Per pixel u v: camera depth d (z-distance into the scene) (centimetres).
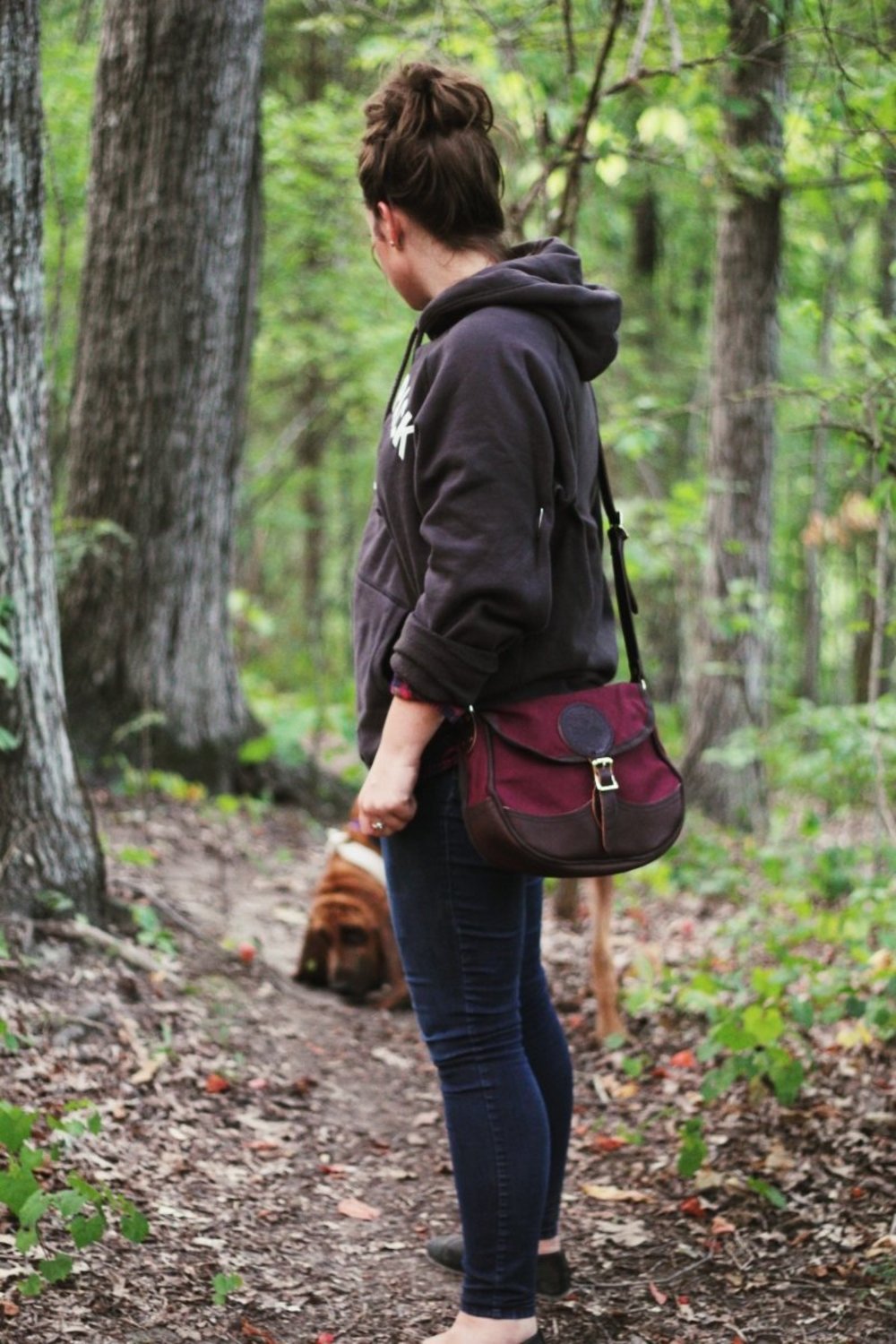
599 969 377
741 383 752
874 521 692
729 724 785
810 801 904
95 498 583
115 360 572
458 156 199
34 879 348
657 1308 235
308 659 1255
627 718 204
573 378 201
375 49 585
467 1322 202
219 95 549
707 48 475
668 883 541
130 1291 220
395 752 190
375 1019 405
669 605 1324
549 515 188
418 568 194
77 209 679
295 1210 268
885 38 418
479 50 553
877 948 414
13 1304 207
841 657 1534
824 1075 329
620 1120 329
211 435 590
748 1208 272
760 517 772
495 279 193
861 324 394
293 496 1496
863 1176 278
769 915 515
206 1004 362
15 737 345
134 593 584
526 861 189
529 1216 201
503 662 196
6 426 324
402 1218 273
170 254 560
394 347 1082
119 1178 259
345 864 426
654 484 1043
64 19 709
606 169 484
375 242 211
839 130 389
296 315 1162
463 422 183
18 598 337
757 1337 224
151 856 500
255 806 604
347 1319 227
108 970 346
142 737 587
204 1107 307
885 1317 227
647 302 1227
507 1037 204
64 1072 298
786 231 872
